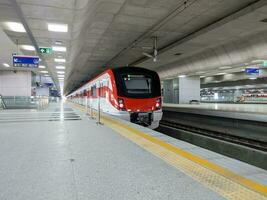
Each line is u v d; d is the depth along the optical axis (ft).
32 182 9.86
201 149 15.11
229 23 37.86
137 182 9.85
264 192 8.62
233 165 11.73
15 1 28.50
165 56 66.85
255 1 31.19
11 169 11.53
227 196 8.41
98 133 22.00
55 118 36.60
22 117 38.65
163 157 13.56
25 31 40.40
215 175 10.48
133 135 20.52
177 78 103.65
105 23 40.01
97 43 53.36
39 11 30.04
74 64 80.59
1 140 18.80
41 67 79.97
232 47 53.47
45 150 15.38
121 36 47.96
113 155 14.08
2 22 36.06
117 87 35.40
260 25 39.29
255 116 34.14
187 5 32.50
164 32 45.62
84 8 29.07
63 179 10.20
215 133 42.19
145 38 49.85
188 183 9.69
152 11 34.81
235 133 38.81
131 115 35.12
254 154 25.63
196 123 50.93
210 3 31.99
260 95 140.97
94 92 56.34
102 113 42.70
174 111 60.34
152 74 37.19
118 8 33.73
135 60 75.92
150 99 35.81
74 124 28.86
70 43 46.60
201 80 132.57
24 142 18.01
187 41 48.67
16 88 81.92
